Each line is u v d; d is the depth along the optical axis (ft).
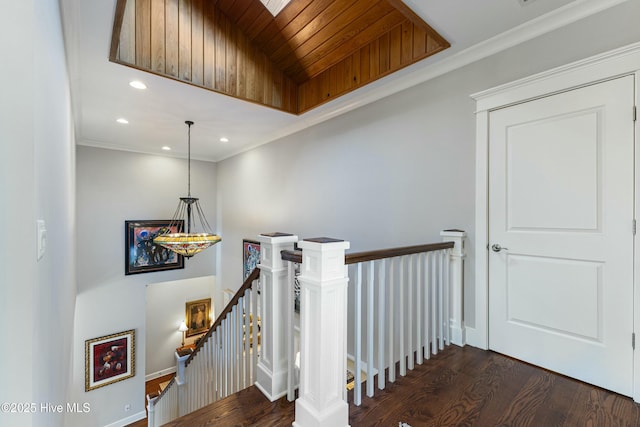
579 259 5.93
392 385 5.79
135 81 8.73
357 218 10.43
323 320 4.42
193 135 14.85
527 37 6.56
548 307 6.32
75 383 15.46
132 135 14.84
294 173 13.56
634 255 5.33
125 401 16.96
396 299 8.88
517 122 6.71
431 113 8.28
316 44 9.43
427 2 5.84
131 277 17.58
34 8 2.64
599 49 5.68
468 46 7.23
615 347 5.52
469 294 7.54
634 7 5.35
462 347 7.43
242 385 6.83
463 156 7.62
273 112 11.42
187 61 8.71
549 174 6.28
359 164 10.34
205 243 11.19
